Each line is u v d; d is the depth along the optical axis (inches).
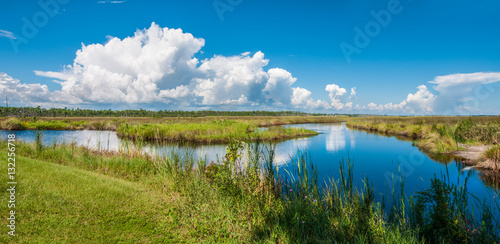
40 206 185.9
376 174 454.0
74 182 246.7
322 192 277.7
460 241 180.5
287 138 1081.4
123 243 161.8
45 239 151.8
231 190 238.4
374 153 686.5
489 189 344.8
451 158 576.1
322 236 182.9
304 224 195.0
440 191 192.7
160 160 380.2
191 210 212.5
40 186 221.1
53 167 293.6
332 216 216.2
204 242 171.6
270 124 2070.6
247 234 179.5
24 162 290.5
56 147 474.0
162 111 4995.1
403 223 206.7
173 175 313.3
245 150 286.0
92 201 208.2
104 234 168.7
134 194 244.1
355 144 878.4
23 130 1326.3
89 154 442.0
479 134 737.6
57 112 4239.7
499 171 425.7
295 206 210.2
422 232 197.5
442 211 186.5
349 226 194.2
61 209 189.2
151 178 326.3
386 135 1240.2
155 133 951.0
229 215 200.8
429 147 714.8
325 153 680.4
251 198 226.4
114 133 1237.1
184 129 1024.2
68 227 168.9
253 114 6368.1
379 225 197.0
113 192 236.7
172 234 180.5
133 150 496.7
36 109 3917.3
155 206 222.7
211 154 624.1
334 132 1419.8
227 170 262.8
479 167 472.4
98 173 331.3
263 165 294.5
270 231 179.6
